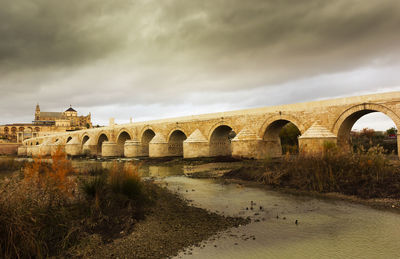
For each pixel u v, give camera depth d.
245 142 34.25
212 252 7.58
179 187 18.02
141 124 54.09
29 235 6.93
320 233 8.92
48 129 145.25
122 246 7.91
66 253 7.35
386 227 9.23
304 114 30.17
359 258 7.04
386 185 13.73
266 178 18.84
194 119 43.44
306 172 16.94
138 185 11.72
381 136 51.31
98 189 10.66
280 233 9.00
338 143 27.20
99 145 68.19
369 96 25.19
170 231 9.15
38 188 9.65
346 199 13.34
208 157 38.62
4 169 26.81
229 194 15.33
